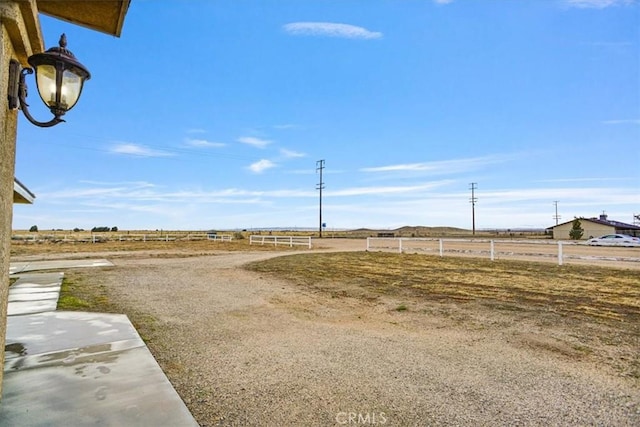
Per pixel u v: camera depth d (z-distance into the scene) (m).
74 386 3.01
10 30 2.40
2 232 2.42
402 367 3.84
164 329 5.20
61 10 3.22
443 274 10.67
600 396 3.17
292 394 3.19
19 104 2.71
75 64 2.77
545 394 3.21
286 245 29.78
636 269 11.02
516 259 14.62
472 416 2.83
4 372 3.28
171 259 16.50
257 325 5.54
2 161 2.35
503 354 4.24
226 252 22.02
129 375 3.26
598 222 50.66
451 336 4.96
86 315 5.52
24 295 7.21
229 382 3.42
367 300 7.42
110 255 18.67
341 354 4.25
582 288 8.19
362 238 46.81
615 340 4.71
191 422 2.50
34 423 2.42
